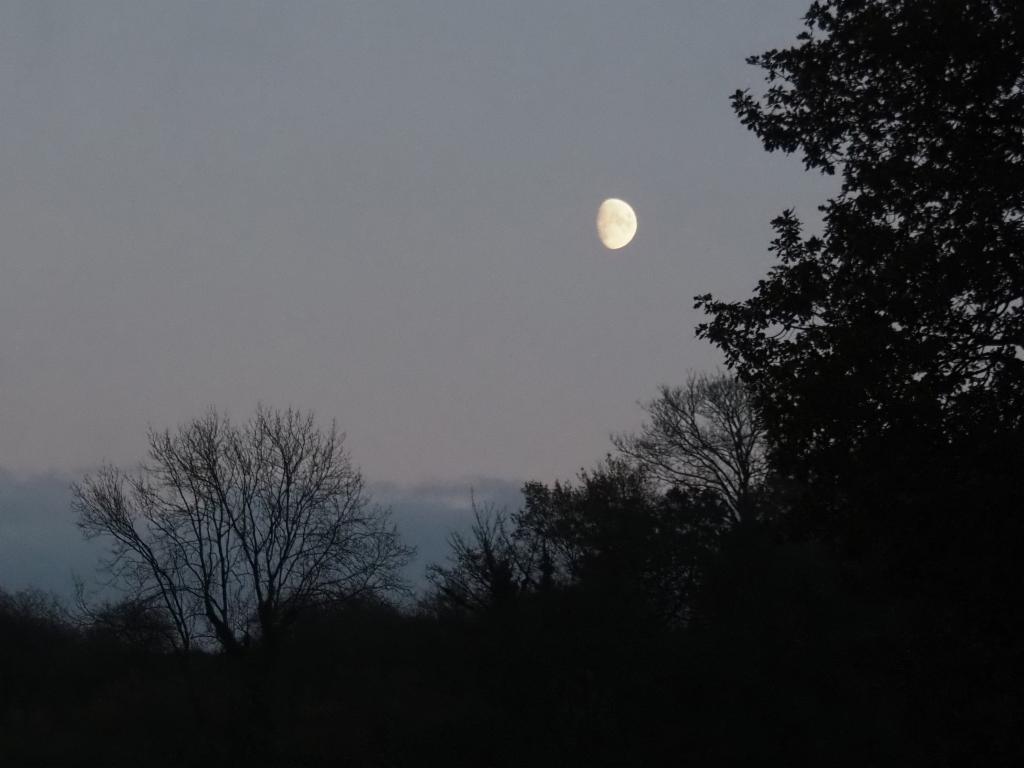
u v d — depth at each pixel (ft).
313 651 313.32
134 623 319.06
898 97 118.11
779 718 220.64
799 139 126.41
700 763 221.46
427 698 271.69
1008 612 111.75
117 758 281.13
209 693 303.48
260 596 319.47
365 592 322.96
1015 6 111.45
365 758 257.75
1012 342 112.37
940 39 114.32
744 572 252.42
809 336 121.08
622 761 224.12
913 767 190.80
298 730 280.51
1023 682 125.39
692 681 227.20
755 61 129.59
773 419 119.34
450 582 270.67
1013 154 114.62
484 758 234.58
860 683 212.43
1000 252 111.75
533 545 299.38
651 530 260.83
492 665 237.66
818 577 236.43
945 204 117.80
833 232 122.93
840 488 117.60
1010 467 107.04
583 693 234.17
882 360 113.29
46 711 316.81
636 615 239.09
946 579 114.52
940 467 110.73
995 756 132.46
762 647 229.66
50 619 369.09
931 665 133.69
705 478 376.07
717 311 125.90
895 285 114.52
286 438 328.49
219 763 275.18
